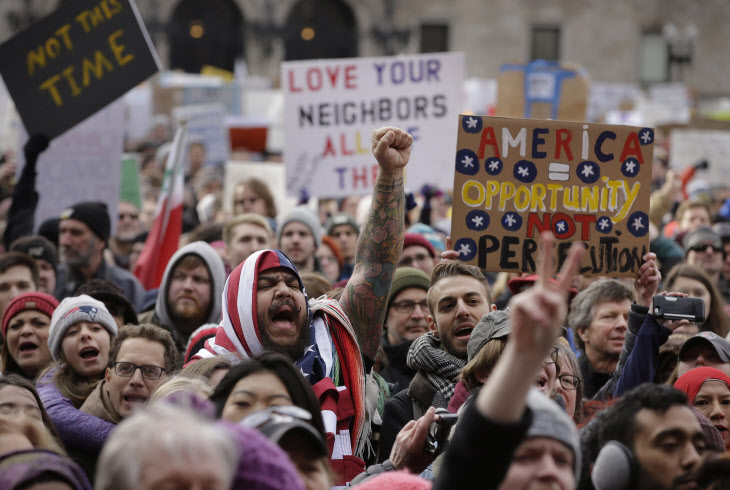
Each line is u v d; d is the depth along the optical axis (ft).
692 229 43.88
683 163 72.74
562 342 21.70
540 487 11.78
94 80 33.73
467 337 21.45
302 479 12.91
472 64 220.84
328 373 19.31
